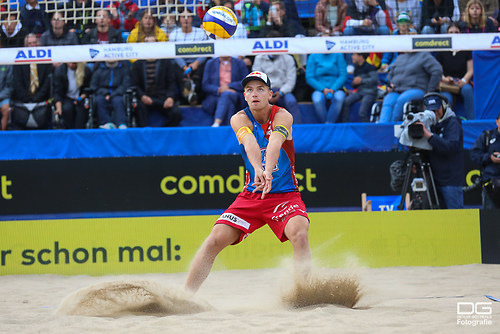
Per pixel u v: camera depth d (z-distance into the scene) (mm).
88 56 25969
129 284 12273
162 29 27719
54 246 20984
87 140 27266
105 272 20906
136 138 27203
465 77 28516
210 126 28391
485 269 19688
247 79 12133
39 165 27000
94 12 28188
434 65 27203
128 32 28797
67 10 28000
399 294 14461
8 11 28391
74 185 27031
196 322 9961
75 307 11570
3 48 25938
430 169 24672
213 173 26953
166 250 21094
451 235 21469
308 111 29125
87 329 9609
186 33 27562
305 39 25953
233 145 27234
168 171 27031
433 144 23859
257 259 21188
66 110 28312
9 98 28609
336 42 25875
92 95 28078
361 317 10266
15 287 17875
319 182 26875
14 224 20984
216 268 21047
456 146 24203
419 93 27312
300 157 26859
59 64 28234
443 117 24734
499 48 26031
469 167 27203
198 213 27031
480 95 28641
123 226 21016
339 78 28531
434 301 12703
